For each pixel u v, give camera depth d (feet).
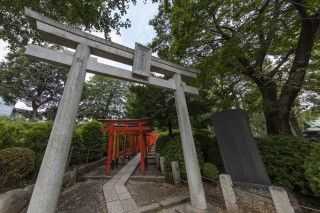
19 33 17.06
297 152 15.33
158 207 14.15
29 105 70.38
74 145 26.37
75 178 22.13
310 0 15.71
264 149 17.24
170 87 14.94
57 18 14.89
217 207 14.06
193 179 13.08
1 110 72.08
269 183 13.46
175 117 30.86
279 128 21.29
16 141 16.65
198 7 17.22
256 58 21.89
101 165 33.86
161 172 24.21
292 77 17.17
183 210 13.30
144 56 13.50
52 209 8.44
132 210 13.56
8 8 14.29
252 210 13.08
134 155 45.88
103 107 82.53
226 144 16.66
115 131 29.73
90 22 15.20
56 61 10.41
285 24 17.99
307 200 14.44
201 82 22.67
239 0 18.13
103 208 14.55
